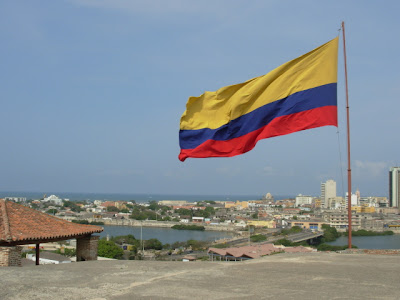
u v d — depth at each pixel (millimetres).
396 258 14633
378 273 11711
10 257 15539
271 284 10555
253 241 130625
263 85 16562
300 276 11438
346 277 11195
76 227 20422
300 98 16016
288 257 15023
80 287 10445
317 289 9922
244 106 16938
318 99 15836
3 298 9359
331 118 15680
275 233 160125
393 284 10328
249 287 10281
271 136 16266
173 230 197750
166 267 13250
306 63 16188
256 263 13742
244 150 16969
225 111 17453
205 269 12812
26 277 11609
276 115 16359
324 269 12406
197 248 110875
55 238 18562
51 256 61500
